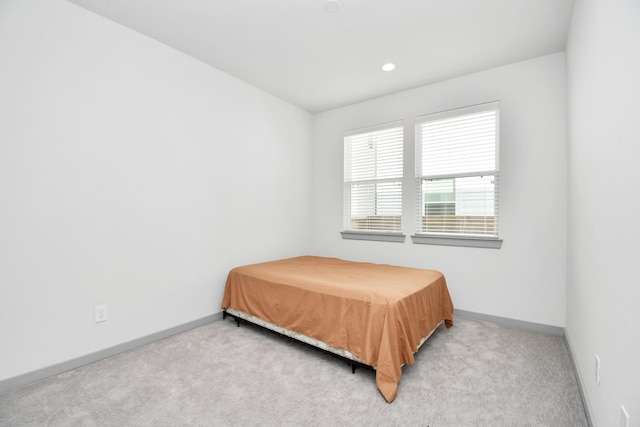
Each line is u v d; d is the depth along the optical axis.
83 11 2.04
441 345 2.34
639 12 0.86
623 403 0.98
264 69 2.91
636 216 0.89
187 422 1.47
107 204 2.15
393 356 1.74
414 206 3.28
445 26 2.21
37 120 1.84
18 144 1.77
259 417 1.51
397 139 3.46
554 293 2.56
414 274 2.60
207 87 2.83
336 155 3.94
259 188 3.39
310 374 1.93
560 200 2.54
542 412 1.54
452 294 3.04
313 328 2.17
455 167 3.06
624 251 0.99
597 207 1.37
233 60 2.75
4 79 1.72
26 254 1.80
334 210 3.96
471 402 1.63
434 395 1.69
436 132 3.18
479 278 2.90
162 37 2.40
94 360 2.06
